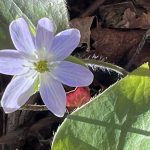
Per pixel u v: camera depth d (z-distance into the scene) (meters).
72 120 0.08
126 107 0.08
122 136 0.08
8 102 0.07
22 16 0.09
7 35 0.08
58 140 0.08
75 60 0.07
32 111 0.09
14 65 0.07
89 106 0.08
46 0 0.09
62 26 0.09
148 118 0.08
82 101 0.09
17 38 0.07
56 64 0.07
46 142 0.09
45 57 0.07
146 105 0.08
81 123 0.08
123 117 0.08
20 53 0.07
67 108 0.09
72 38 0.07
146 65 0.08
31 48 0.07
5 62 0.07
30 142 0.09
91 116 0.08
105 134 0.08
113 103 0.08
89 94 0.09
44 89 0.07
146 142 0.08
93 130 0.08
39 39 0.07
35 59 0.07
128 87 0.08
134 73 0.08
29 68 0.07
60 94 0.07
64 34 0.07
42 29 0.07
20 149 0.09
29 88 0.07
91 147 0.08
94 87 0.09
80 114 0.08
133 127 0.08
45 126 0.09
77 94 0.09
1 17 0.08
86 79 0.07
